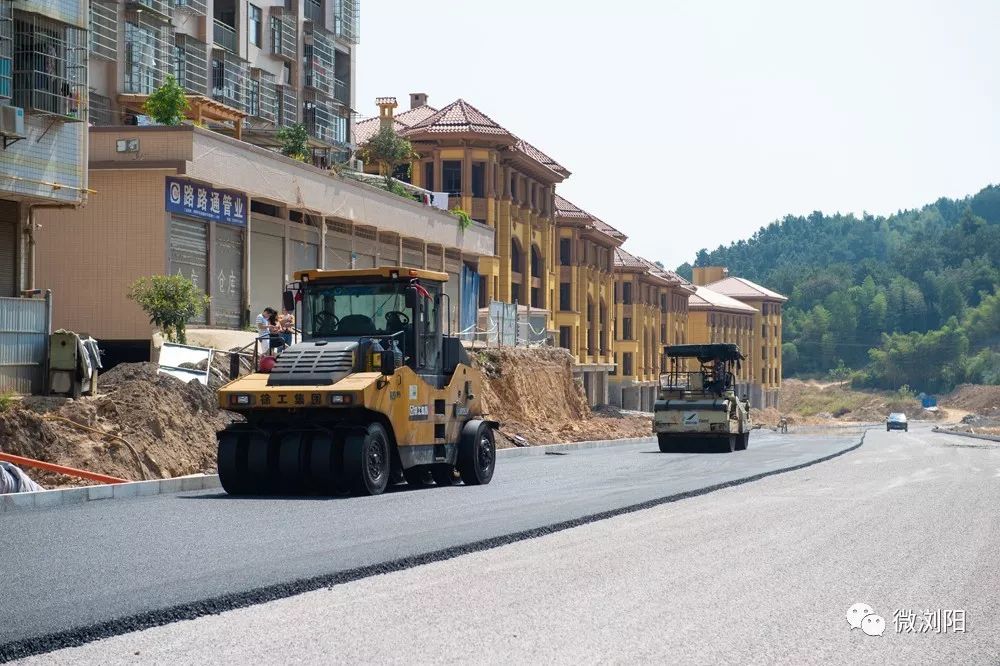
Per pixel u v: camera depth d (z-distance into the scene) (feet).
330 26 174.50
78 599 28.43
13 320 69.21
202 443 74.54
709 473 80.64
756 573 33.76
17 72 81.15
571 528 44.98
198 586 30.12
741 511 52.24
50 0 82.94
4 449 60.64
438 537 40.40
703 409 128.77
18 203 86.28
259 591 29.37
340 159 179.11
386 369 60.29
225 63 141.38
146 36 122.11
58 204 86.94
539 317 217.56
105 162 99.25
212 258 106.32
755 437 225.35
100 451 65.26
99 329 97.96
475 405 70.18
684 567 34.81
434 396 64.85
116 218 98.73
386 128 184.24
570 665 22.40
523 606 28.37
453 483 68.74
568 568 34.47
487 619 26.78
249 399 58.29
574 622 26.45
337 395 57.21
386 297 63.77
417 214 156.35
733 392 138.51
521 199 230.27
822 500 58.39
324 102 171.01
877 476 79.77
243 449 59.11
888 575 33.76
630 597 29.63
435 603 28.76
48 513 48.73
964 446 163.94
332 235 134.51
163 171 98.37
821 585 31.83
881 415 647.15
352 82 184.85
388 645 24.11
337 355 59.62
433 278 66.13
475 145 210.18
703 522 47.39
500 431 129.59
